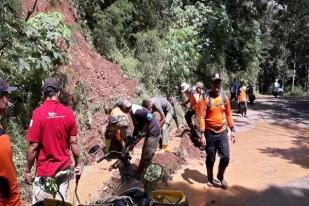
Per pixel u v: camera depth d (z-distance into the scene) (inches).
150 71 542.9
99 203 164.1
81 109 354.0
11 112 290.5
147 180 157.8
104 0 522.0
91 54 443.8
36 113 187.9
